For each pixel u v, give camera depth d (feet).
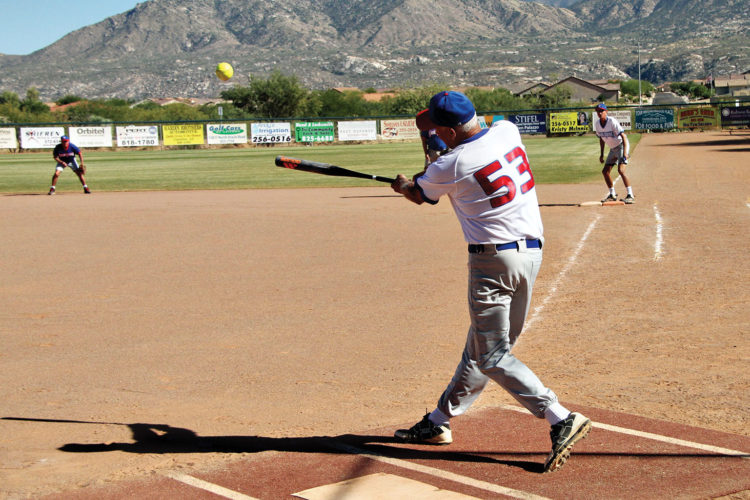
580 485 14.24
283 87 304.09
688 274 33.68
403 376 21.47
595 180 81.66
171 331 26.71
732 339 24.07
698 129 200.34
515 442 16.61
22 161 149.38
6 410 19.30
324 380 21.27
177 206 65.67
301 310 29.30
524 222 15.25
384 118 202.28
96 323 27.94
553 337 24.90
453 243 44.01
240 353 24.00
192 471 15.33
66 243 46.55
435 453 16.08
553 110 194.59
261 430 17.62
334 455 16.06
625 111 202.80
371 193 75.72
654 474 14.61
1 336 26.32
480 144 15.03
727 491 13.84
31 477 15.11
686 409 18.30
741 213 52.34
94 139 188.03
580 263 36.78
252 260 39.96
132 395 20.33
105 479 14.96
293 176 100.63
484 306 15.38
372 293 31.86
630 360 22.31
